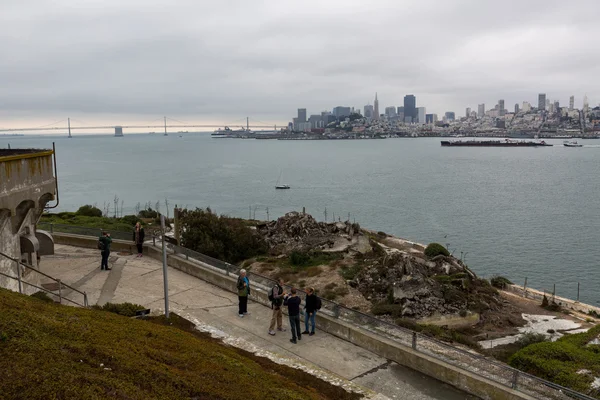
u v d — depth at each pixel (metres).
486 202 96.75
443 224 74.12
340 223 32.44
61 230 25.66
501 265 50.94
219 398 8.52
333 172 163.75
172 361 9.83
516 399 10.28
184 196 106.69
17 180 14.55
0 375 7.19
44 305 11.38
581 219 77.62
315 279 24.14
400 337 12.98
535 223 74.44
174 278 19.42
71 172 164.75
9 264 15.05
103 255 20.09
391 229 70.44
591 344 15.50
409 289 22.06
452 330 19.72
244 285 15.27
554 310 26.56
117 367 8.54
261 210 88.38
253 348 13.02
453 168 178.12
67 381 7.39
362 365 12.44
